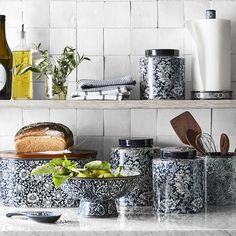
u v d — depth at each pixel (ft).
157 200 7.47
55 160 7.25
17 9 8.41
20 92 8.13
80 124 8.45
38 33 8.42
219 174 7.84
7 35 8.41
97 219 7.11
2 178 7.81
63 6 8.41
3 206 7.79
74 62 8.03
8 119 8.45
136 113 8.44
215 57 7.94
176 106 7.83
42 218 6.86
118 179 6.99
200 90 8.00
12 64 8.11
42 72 8.00
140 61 8.10
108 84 7.94
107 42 8.41
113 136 8.44
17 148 7.97
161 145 8.42
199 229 6.54
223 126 8.42
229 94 8.00
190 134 8.00
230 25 8.09
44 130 7.96
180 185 7.37
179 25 8.39
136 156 7.84
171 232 6.49
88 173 7.11
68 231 6.50
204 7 8.39
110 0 8.39
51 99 8.02
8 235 6.52
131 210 7.64
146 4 8.39
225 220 7.00
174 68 7.92
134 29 8.41
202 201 7.50
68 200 7.75
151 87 7.95
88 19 8.41
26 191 7.68
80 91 8.00
